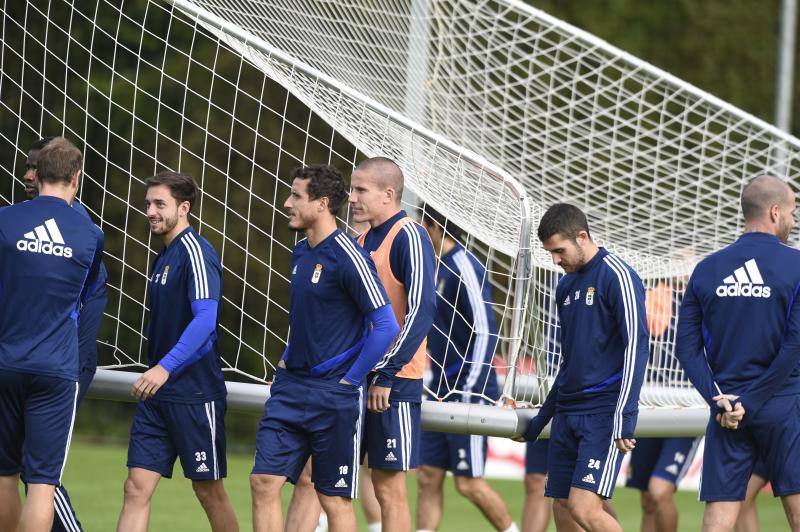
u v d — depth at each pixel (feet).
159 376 59.88
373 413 62.90
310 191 58.90
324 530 78.48
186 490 110.01
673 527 77.87
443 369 74.38
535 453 80.28
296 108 156.35
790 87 173.37
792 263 58.59
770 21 183.83
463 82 110.42
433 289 61.21
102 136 148.77
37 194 64.44
